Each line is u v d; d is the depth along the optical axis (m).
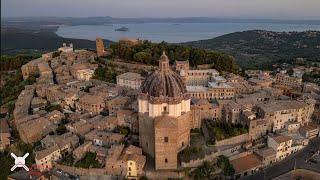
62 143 143.62
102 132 149.00
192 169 130.75
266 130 159.38
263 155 142.75
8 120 193.38
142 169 129.50
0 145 161.88
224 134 149.75
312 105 179.38
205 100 167.88
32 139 157.50
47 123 165.00
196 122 157.38
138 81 196.88
